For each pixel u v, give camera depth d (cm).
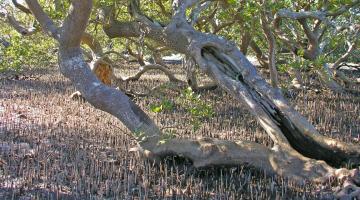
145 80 2011
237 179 744
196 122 781
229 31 1525
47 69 2402
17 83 1822
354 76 2386
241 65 836
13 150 884
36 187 704
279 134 771
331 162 785
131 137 946
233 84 820
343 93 1700
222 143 765
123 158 841
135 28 1022
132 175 754
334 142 774
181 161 786
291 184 721
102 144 945
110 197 675
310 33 1375
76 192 689
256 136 1036
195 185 716
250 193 698
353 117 1298
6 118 1170
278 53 1573
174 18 895
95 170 772
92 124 1120
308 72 1745
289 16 1031
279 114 801
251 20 1049
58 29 774
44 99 1449
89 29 1500
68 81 1930
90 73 797
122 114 799
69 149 896
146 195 673
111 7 1083
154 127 812
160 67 1667
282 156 748
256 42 1780
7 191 684
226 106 1388
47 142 951
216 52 856
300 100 1516
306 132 784
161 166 779
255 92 820
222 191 698
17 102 1402
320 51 1411
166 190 708
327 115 1300
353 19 1395
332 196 676
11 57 1247
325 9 1191
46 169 777
